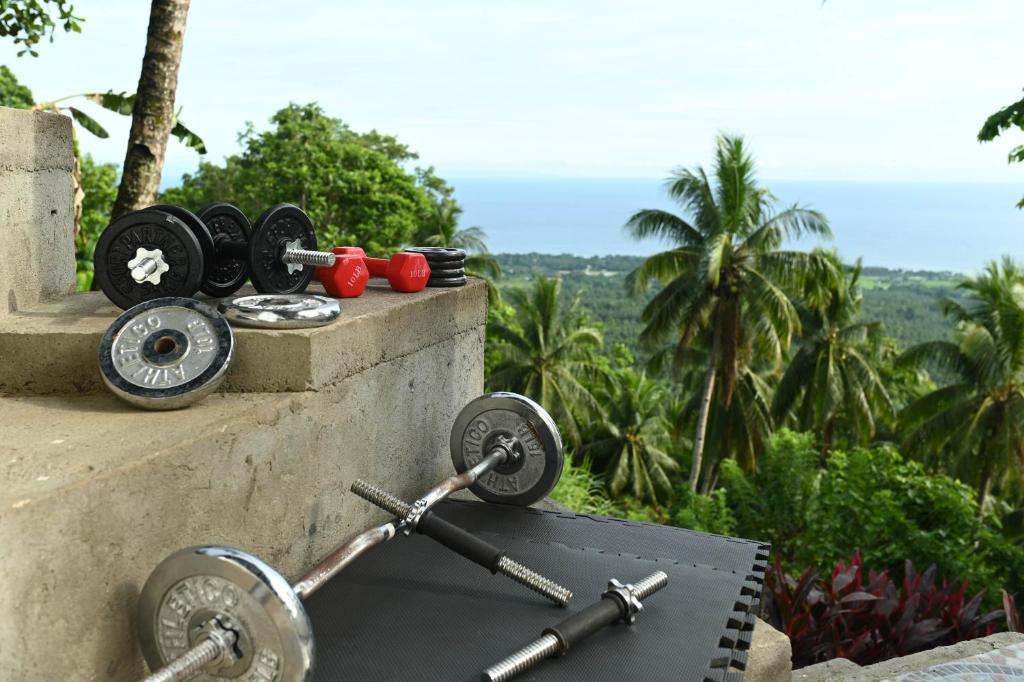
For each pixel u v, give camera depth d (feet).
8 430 5.80
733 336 93.35
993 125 36.09
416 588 6.91
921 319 316.81
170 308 6.74
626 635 6.18
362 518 8.11
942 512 31.96
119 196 15.70
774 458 39.55
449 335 9.73
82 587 4.91
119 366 6.34
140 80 15.70
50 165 8.26
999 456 86.89
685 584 7.14
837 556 30.35
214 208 8.26
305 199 121.90
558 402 111.96
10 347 6.66
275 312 6.88
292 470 6.90
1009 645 10.55
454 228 128.47
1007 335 83.76
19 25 18.39
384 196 122.21
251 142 127.24
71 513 4.80
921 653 10.89
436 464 9.70
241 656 4.79
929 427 89.51
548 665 5.71
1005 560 31.86
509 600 6.73
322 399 7.22
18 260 7.70
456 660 5.78
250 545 6.43
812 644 14.17
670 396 130.62
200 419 6.12
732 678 5.94
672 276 96.37
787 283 90.58
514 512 8.78
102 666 5.09
